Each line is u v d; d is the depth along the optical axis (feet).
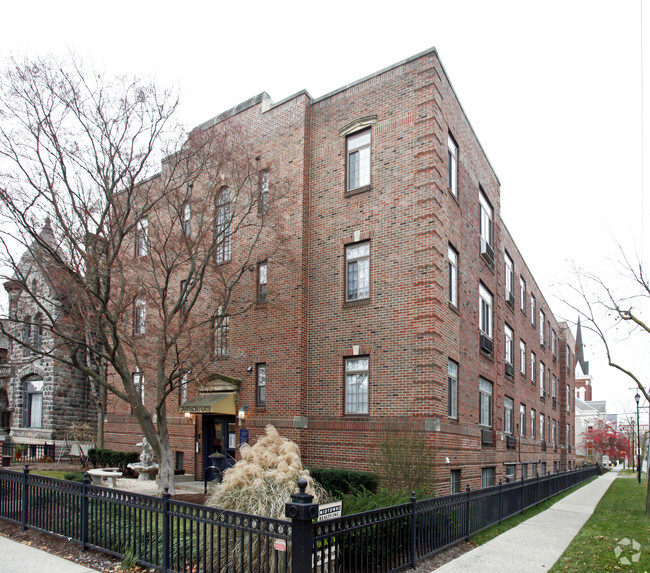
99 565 28.99
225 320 63.77
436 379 49.85
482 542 39.11
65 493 33.65
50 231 47.93
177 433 68.13
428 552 32.63
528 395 101.96
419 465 47.14
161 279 62.75
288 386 56.95
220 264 59.88
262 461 32.71
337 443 53.72
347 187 58.65
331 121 60.75
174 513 26.76
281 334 58.70
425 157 53.16
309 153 61.67
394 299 52.90
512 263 94.94
